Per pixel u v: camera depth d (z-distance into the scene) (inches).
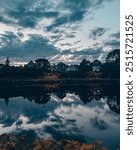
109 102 625.6
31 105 591.8
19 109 533.3
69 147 217.3
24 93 836.6
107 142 286.4
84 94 814.5
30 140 242.5
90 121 419.5
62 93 863.1
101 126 378.3
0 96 753.0
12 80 1045.2
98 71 1218.6
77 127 378.0
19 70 1136.8
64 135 331.0
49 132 344.5
